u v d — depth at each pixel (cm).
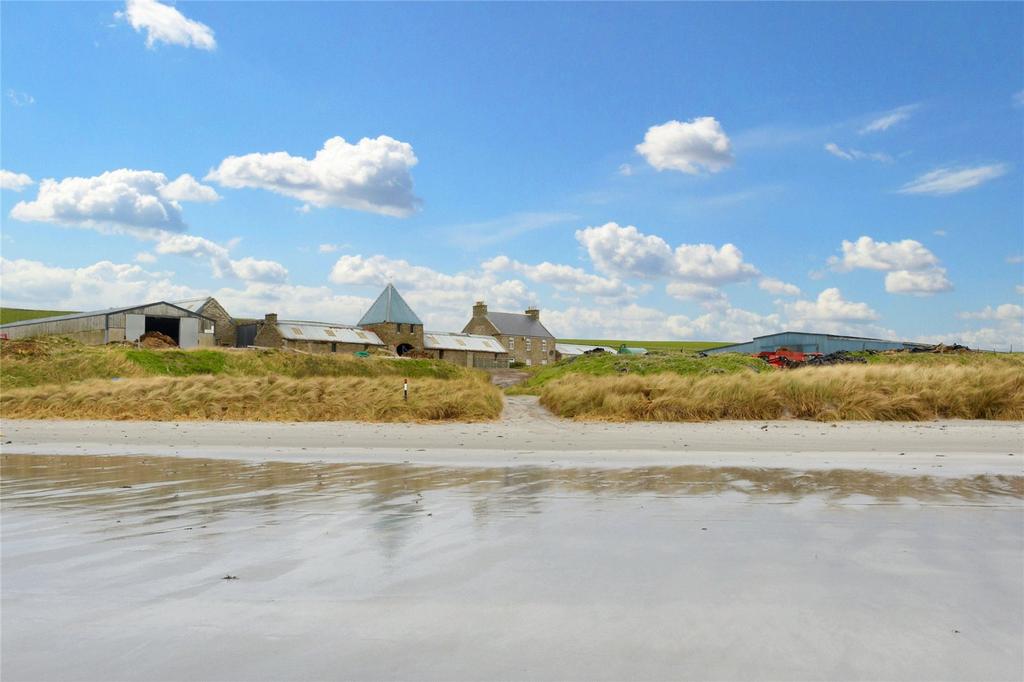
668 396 1794
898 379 1861
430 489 772
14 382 3059
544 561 453
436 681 275
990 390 1731
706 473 908
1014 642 315
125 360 3544
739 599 374
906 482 819
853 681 275
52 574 427
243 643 315
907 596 379
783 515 611
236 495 730
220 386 2080
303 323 6794
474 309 8481
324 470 949
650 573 424
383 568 438
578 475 891
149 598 379
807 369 2020
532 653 303
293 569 436
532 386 3406
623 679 276
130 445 1311
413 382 2125
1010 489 765
